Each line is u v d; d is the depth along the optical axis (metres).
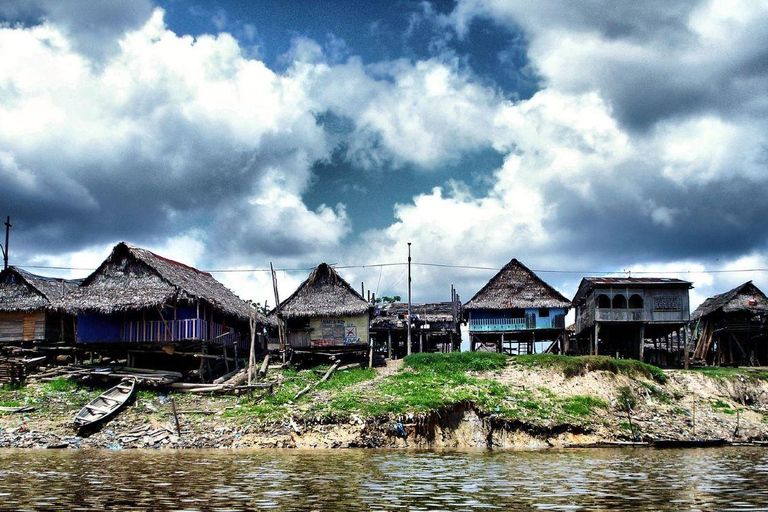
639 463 26.25
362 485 20.03
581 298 54.88
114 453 28.23
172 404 34.72
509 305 53.69
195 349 42.03
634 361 44.38
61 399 36.59
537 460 27.16
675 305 49.72
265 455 27.91
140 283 41.03
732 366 52.28
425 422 33.66
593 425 35.84
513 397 37.84
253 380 40.91
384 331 55.94
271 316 53.25
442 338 60.06
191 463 24.92
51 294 45.62
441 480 21.20
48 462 25.08
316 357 48.62
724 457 28.62
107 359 42.62
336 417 33.16
